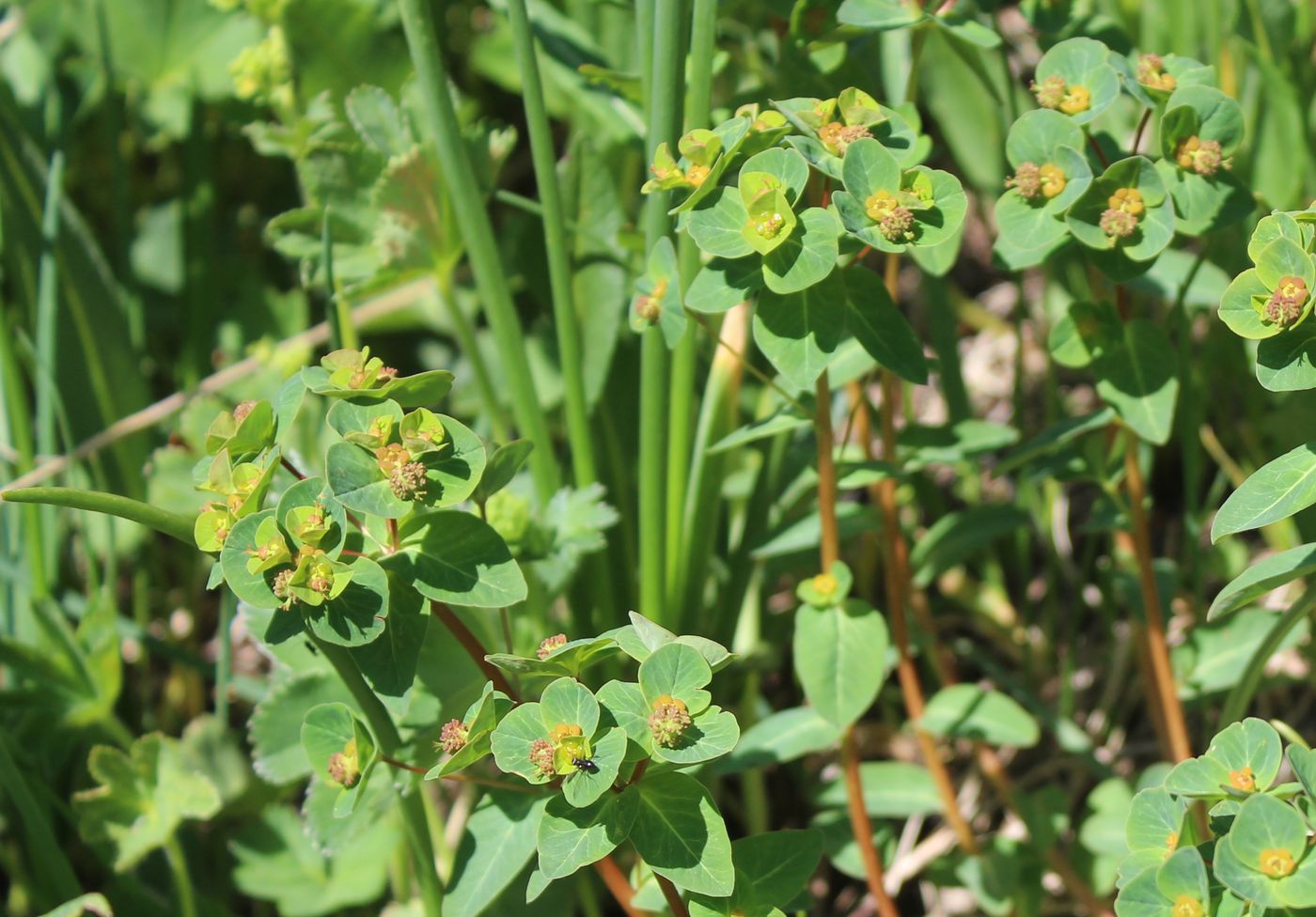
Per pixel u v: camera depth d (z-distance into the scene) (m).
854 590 0.77
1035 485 0.76
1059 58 0.64
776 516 0.75
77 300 0.79
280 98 0.77
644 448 0.68
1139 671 0.77
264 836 0.73
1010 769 0.78
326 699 0.67
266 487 0.60
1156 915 0.58
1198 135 0.63
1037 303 0.92
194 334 0.86
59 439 0.80
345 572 0.59
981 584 0.80
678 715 0.58
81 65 0.88
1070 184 0.63
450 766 0.59
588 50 0.75
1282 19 0.74
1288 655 0.77
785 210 0.60
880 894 0.68
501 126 0.96
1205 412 0.78
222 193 0.94
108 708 0.74
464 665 0.66
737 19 0.84
